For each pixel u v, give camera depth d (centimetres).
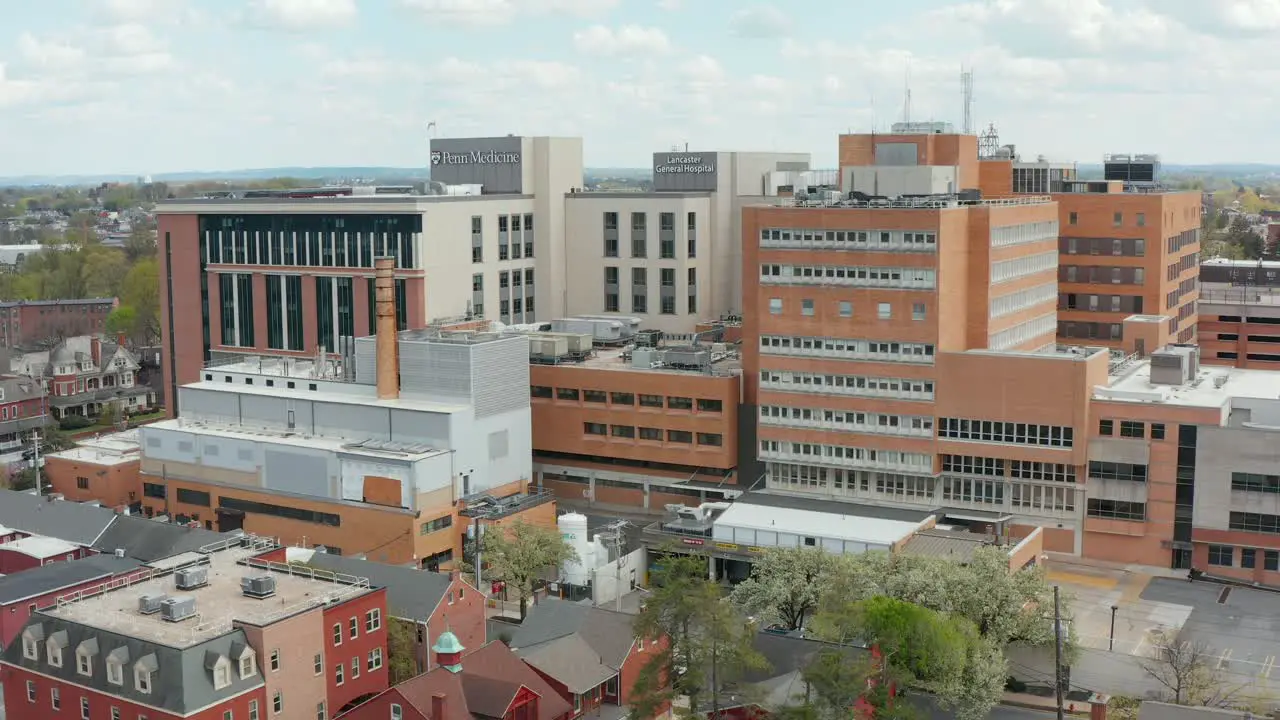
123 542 14412
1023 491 15350
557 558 13888
